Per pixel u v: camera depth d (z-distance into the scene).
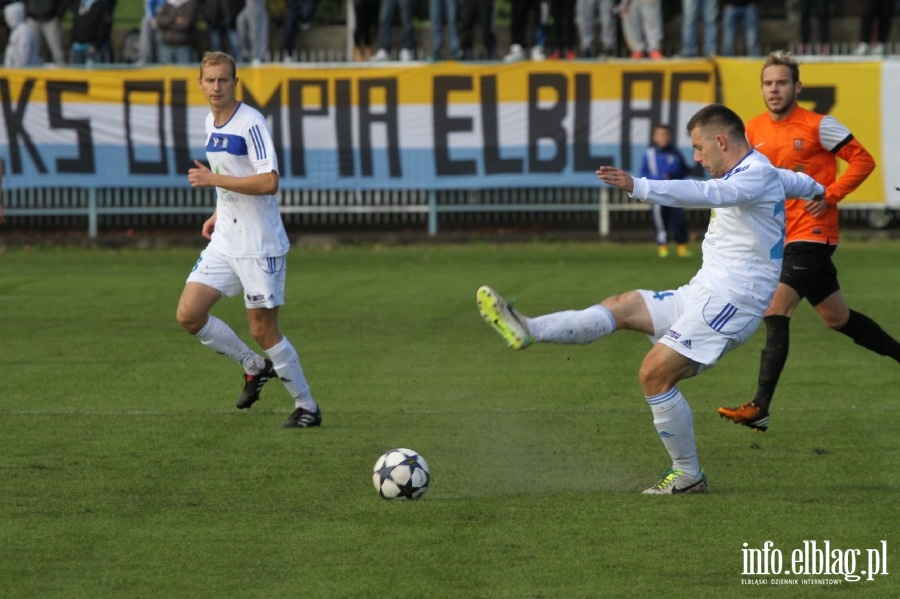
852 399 26.77
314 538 16.42
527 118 60.97
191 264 56.06
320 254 59.81
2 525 17.06
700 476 18.83
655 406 18.36
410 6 63.88
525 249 61.28
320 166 61.34
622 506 18.09
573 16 65.94
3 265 55.84
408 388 28.34
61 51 65.81
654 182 16.98
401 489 18.42
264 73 60.94
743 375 30.09
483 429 23.89
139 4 94.56
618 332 37.19
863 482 19.59
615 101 60.62
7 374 29.89
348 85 60.94
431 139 61.19
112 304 42.88
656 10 62.28
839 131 23.33
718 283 18.03
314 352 33.38
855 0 70.19
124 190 63.81
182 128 61.28
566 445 22.48
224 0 63.19
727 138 18.03
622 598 14.09
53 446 22.12
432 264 55.38
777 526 17.03
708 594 14.27
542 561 15.43
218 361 31.91
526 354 33.16
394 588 14.39
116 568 15.18
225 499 18.48
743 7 62.44
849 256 56.47
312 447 22.20
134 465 20.69
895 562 15.48
